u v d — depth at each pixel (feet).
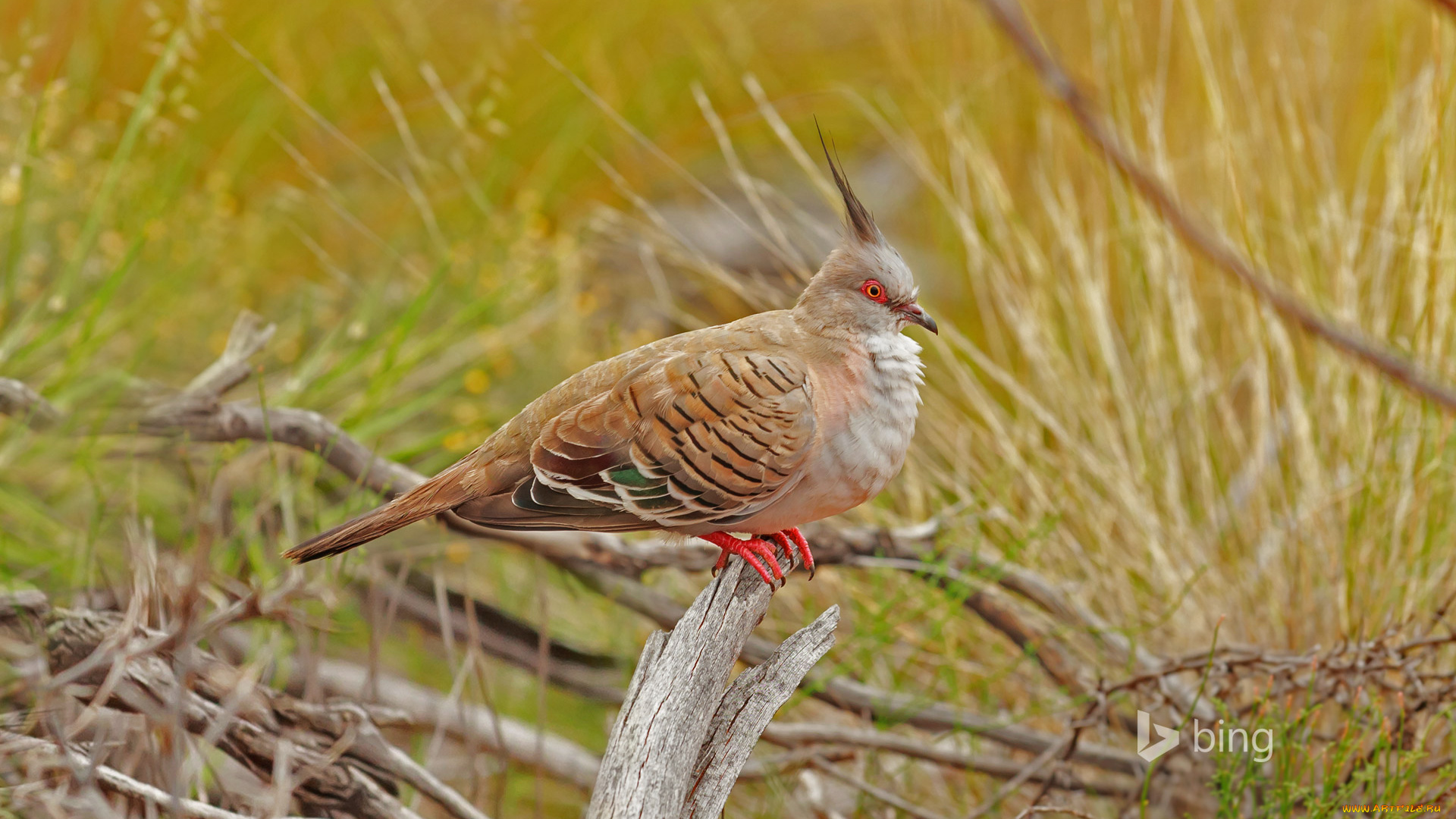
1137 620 31.12
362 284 43.24
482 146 45.06
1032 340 34.91
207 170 46.11
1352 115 41.91
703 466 20.81
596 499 21.15
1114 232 38.22
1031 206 41.86
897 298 22.35
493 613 31.68
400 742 28.84
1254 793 27.40
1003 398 39.01
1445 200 31.73
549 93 50.70
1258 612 30.73
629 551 29.66
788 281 35.65
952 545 31.42
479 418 35.55
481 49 49.01
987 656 32.35
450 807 23.57
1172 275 33.65
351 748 23.35
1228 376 34.53
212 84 46.60
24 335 31.89
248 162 47.37
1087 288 34.88
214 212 39.83
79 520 29.68
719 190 52.60
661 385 21.13
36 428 28.96
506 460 21.88
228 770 24.98
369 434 32.17
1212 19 40.78
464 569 31.07
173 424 28.12
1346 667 25.50
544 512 21.31
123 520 26.99
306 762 22.15
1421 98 34.22
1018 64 42.65
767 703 19.08
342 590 26.58
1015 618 30.32
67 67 41.45
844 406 21.62
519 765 28.60
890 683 32.58
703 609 20.25
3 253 35.37
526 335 40.98
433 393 34.30
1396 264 32.91
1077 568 32.91
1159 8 41.24
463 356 37.73
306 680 25.68
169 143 42.39
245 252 42.55
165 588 22.71
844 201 23.53
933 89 45.47
